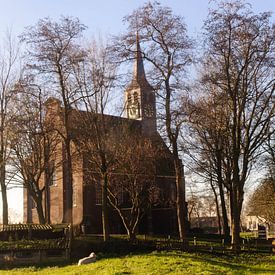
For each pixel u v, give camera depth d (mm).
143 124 52500
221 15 42625
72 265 37875
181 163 51125
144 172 53469
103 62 47031
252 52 42656
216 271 31766
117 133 50219
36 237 47438
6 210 53156
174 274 30438
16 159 54344
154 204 69375
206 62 46656
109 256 41000
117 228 69125
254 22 42344
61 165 60031
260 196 73875
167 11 44812
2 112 50719
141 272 31359
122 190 56906
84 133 48719
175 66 45125
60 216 72375
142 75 47438
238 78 42750
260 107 44000
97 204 69688
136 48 45500
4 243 43344
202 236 63969
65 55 46344
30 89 49906
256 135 45781
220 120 46062
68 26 47969
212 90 47250
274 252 42312
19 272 34531
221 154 50094
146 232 70562
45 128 51469
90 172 54875
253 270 32688
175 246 43375
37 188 55781
